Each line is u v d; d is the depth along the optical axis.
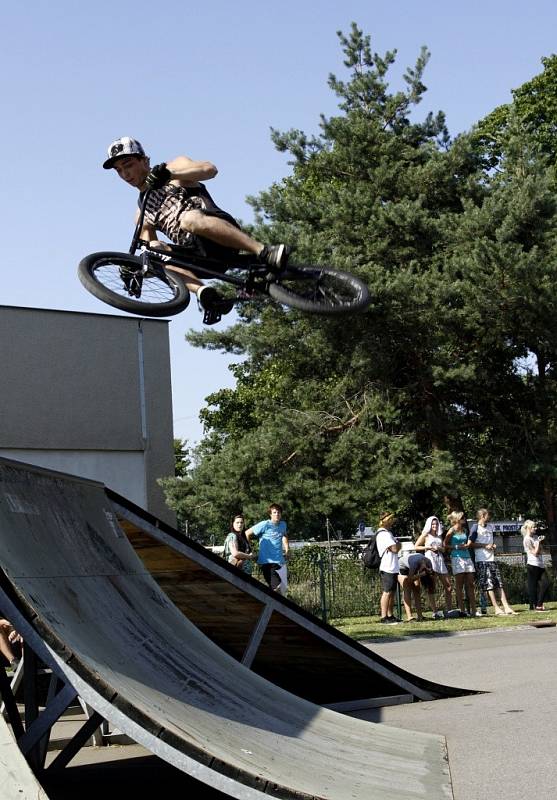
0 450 18.84
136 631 5.24
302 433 24.52
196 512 23.53
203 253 6.19
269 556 13.65
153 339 21.20
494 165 35.72
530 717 6.88
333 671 8.00
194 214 6.05
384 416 24.33
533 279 22.09
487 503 28.48
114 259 6.33
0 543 4.57
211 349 26.34
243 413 47.88
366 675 7.93
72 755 5.55
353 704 7.79
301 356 25.62
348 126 25.58
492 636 13.04
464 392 25.39
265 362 26.42
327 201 25.52
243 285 6.28
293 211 25.53
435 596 17.55
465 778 5.14
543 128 35.38
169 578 7.42
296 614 7.41
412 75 26.19
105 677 4.20
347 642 7.61
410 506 26.61
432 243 24.52
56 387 19.73
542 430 24.52
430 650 11.71
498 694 8.05
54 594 4.68
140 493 20.72
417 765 5.30
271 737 4.89
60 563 5.10
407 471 23.05
